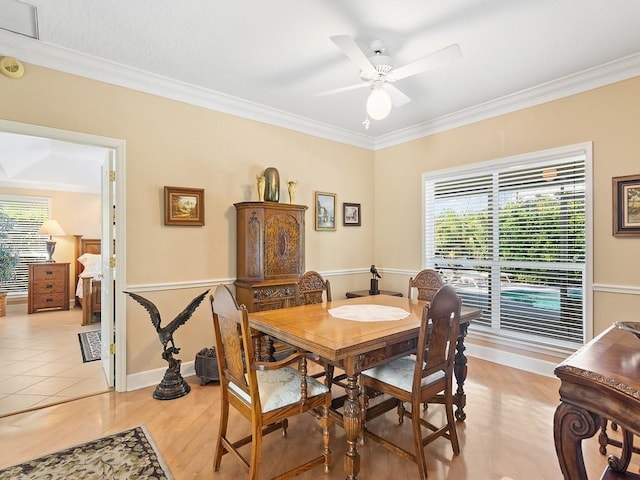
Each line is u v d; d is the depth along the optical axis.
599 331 2.85
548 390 2.84
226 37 2.36
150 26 2.24
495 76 2.90
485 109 3.52
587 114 2.90
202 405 2.59
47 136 2.51
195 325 3.21
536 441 2.12
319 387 1.83
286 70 2.83
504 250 3.49
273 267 3.34
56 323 5.21
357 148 4.61
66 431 2.22
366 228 4.73
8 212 6.09
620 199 2.73
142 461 1.91
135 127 2.89
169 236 3.07
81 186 6.67
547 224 3.19
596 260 2.87
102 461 1.91
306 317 2.22
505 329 3.48
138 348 2.91
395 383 1.94
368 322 2.08
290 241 3.47
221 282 3.37
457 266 3.90
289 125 3.89
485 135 3.59
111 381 2.91
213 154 3.33
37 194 6.30
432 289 2.92
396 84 3.04
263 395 1.69
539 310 3.25
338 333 1.84
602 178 2.83
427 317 1.77
